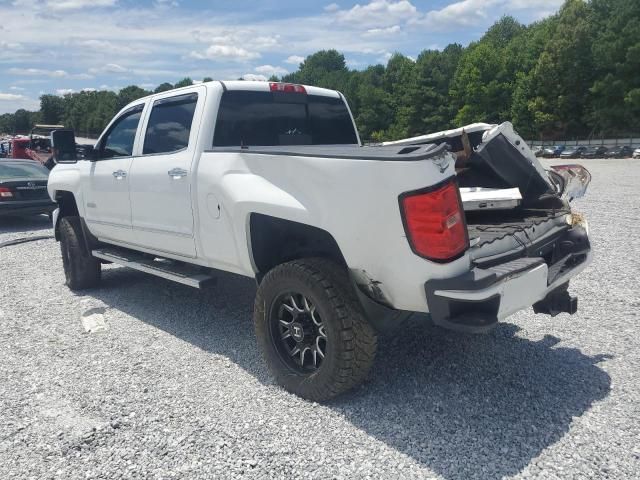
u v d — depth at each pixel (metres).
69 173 6.41
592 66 60.78
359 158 3.21
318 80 117.31
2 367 4.37
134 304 6.00
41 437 3.31
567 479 2.77
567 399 3.57
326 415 3.46
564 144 61.00
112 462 3.04
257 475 2.89
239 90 4.70
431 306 3.12
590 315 5.14
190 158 4.44
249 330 5.07
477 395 3.66
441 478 2.82
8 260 8.75
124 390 3.89
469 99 71.50
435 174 3.02
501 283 3.06
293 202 3.56
